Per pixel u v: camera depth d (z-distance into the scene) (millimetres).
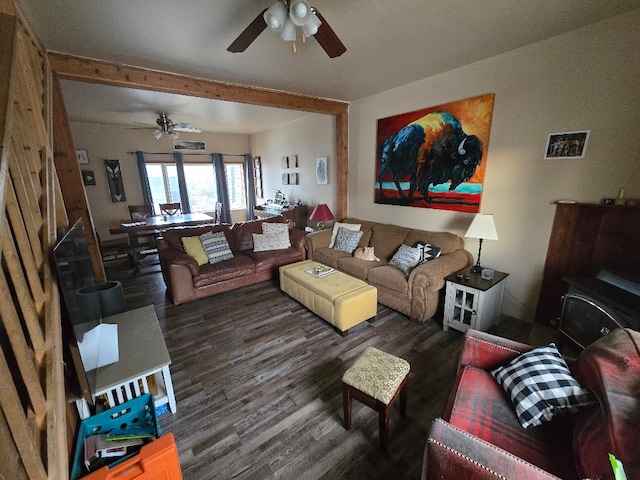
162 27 2014
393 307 3002
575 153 2293
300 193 5945
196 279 3336
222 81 3207
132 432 1381
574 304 1839
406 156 3619
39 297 1095
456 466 941
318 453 1531
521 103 2537
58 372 1067
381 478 1402
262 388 2010
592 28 2084
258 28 1672
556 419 1212
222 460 1506
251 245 4289
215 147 7129
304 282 2969
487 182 2879
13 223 1003
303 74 3014
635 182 2053
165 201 6746
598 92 2129
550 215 2498
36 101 1670
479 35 2230
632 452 806
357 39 2252
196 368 2234
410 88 3418
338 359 2303
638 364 979
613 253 2160
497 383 1443
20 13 1538
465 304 2521
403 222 3836
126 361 1666
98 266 2752
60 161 2512
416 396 1901
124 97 3768
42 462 845
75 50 2350
